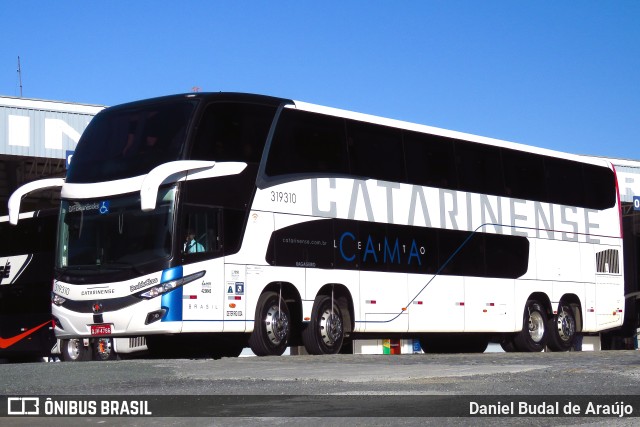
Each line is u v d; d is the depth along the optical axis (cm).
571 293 2428
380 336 2027
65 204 1762
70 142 3119
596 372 1211
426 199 2078
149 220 1645
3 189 3884
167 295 1609
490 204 2236
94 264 1692
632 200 4228
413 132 2083
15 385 1111
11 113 3033
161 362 1445
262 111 1772
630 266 5222
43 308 2728
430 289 2059
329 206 1866
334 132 1906
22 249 2816
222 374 1217
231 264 1684
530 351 2322
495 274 2225
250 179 1730
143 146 1691
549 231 2388
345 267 1883
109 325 1661
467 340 2506
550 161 2428
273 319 1750
